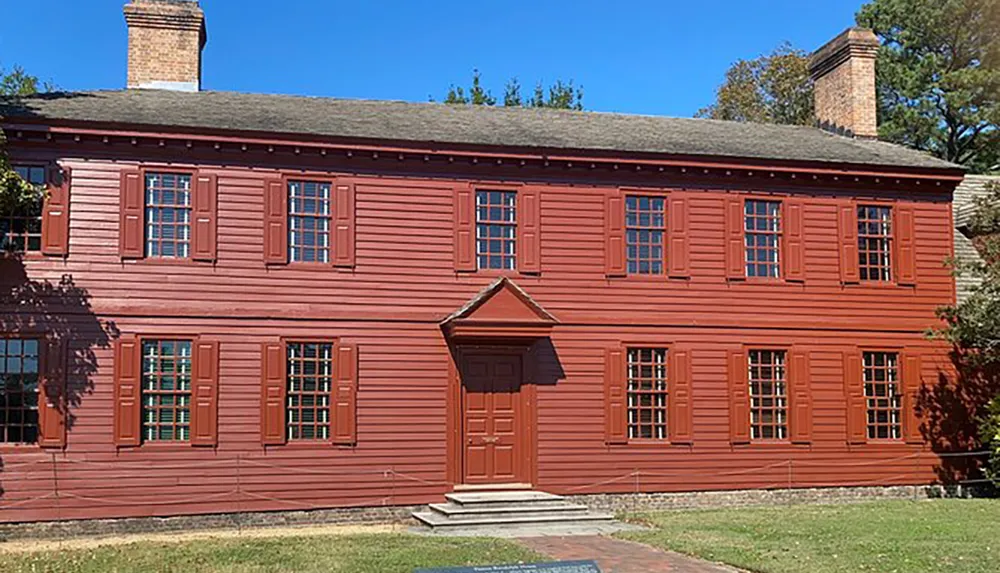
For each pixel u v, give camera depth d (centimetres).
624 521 1912
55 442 1820
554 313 2108
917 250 2339
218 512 1889
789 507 2102
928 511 1969
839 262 2288
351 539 1628
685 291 2189
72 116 1878
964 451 2331
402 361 2019
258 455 1920
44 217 1856
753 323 2222
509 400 2081
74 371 1845
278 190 1975
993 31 4328
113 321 1873
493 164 2095
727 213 2227
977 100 4309
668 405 2166
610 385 2128
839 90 2736
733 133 2508
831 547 1506
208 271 1928
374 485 1978
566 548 1555
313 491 1944
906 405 2303
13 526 1791
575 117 2481
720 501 2173
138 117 1931
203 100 2177
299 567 1356
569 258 2128
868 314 2294
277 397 1939
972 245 2514
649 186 2189
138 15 2297
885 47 4597
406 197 2050
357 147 2002
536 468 2072
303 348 1977
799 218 2267
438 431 2025
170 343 1908
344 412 1973
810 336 2253
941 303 2341
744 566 1368
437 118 2283
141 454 1862
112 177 1897
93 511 1828
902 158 2388
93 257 1875
